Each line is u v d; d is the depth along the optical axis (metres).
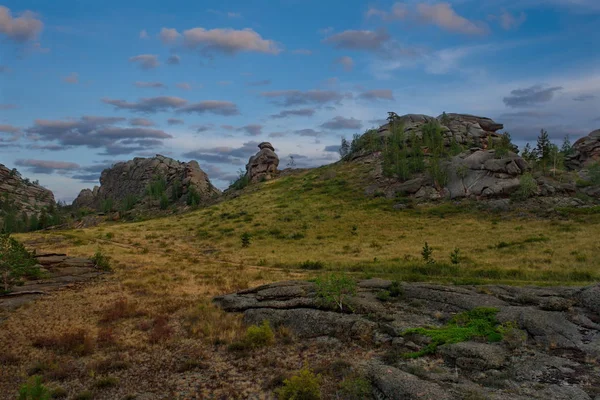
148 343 16.56
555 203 59.31
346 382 11.49
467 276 30.11
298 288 21.19
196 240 58.88
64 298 24.72
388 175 84.81
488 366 12.16
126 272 34.19
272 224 65.69
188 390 12.16
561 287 19.92
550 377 11.30
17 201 190.25
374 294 20.66
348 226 60.44
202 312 20.50
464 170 71.81
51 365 14.23
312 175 108.56
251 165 133.62
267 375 13.05
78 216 149.12
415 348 14.09
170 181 166.88
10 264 26.53
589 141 102.75
